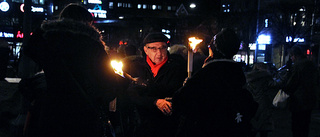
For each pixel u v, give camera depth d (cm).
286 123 714
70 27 187
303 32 3403
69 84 184
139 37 5053
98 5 8238
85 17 203
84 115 185
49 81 189
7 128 540
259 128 466
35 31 196
